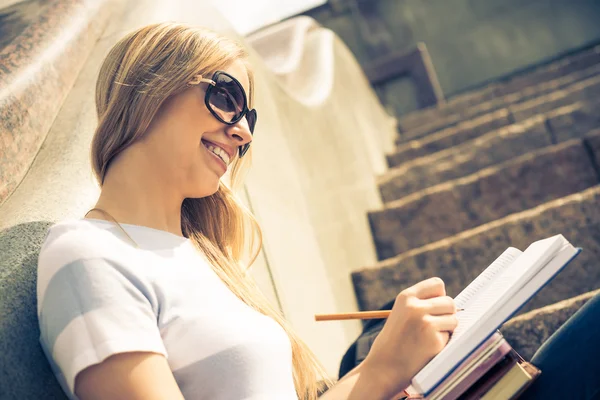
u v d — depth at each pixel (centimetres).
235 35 260
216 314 95
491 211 321
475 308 100
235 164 137
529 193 317
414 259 272
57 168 121
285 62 437
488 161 395
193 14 220
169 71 105
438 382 91
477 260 264
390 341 103
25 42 155
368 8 842
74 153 127
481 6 832
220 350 92
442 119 650
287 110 290
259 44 490
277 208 224
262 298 127
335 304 252
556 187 314
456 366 92
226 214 134
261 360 94
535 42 819
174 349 90
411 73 805
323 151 332
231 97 109
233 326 95
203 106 107
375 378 101
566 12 816
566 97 458
